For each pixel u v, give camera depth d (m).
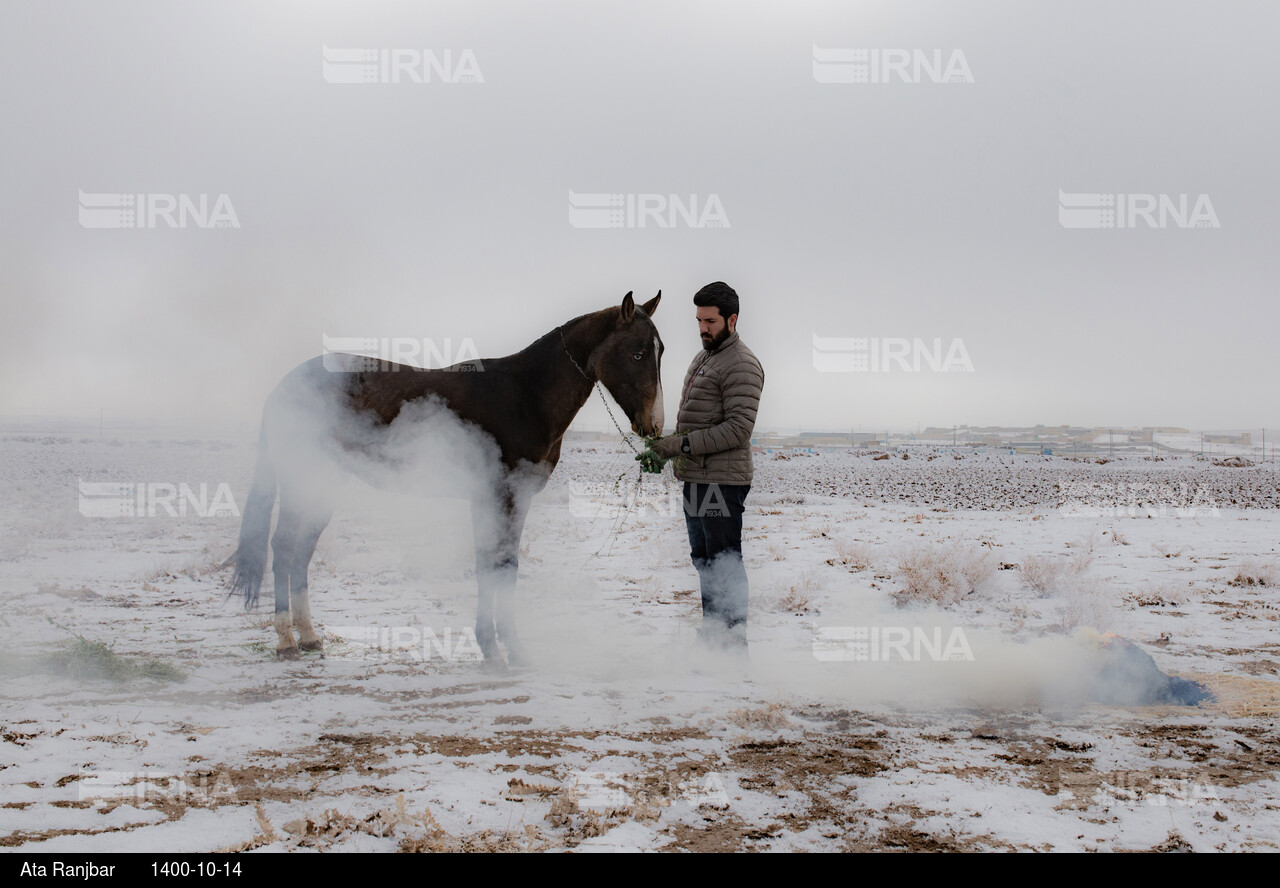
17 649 5.20
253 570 5.32
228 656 5.23
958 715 4.05
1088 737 3.69
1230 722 3.93
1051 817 2.76
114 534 12.42
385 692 4.38
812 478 37.41
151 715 3.85
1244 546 12.34
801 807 2.84
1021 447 89.38
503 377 5.36
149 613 6.62
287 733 3.61
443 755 3.33
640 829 2.64
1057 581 8.16
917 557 9.05
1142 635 6.03
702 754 3.41
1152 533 14.34
